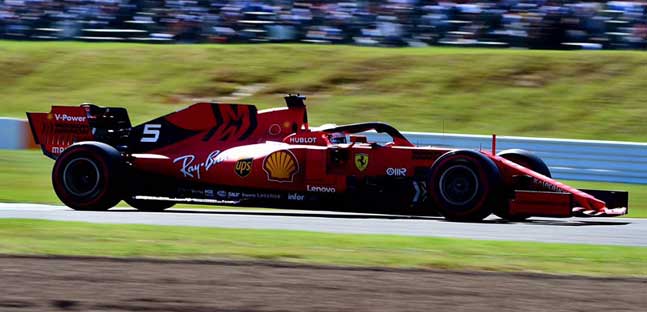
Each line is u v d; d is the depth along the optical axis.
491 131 73.31
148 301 20.58
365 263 25.48
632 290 22.52
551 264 25.78
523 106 76.69
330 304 20.47
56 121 42.72
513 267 25.23
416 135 62.88
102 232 30.80
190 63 91.94
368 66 86.94
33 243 28.14
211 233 31.03
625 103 75.00
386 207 37.94
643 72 79.38
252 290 21.86
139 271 24.09
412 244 28.92
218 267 24.80
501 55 85.38
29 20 103.88
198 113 41.38
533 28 88.06
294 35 95.75
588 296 21.70
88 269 24.28
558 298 21.42
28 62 95.19
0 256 26.03
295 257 26.28
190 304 20.34
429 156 37.47
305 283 22.75
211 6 99.31
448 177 36.28
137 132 41.94
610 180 58.56
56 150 42.69
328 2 96.38
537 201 35.41
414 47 91.62
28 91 89.62
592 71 80.50
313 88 84.75
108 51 96.44
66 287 22.00
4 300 20.52
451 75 83.00
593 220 39.66
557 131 72.25
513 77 81.38
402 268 24.88
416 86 82.31
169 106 84.12
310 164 38.59
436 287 22.48
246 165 39.31
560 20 87.12
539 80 80.25
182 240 29.23
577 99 76.62
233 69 89.50
